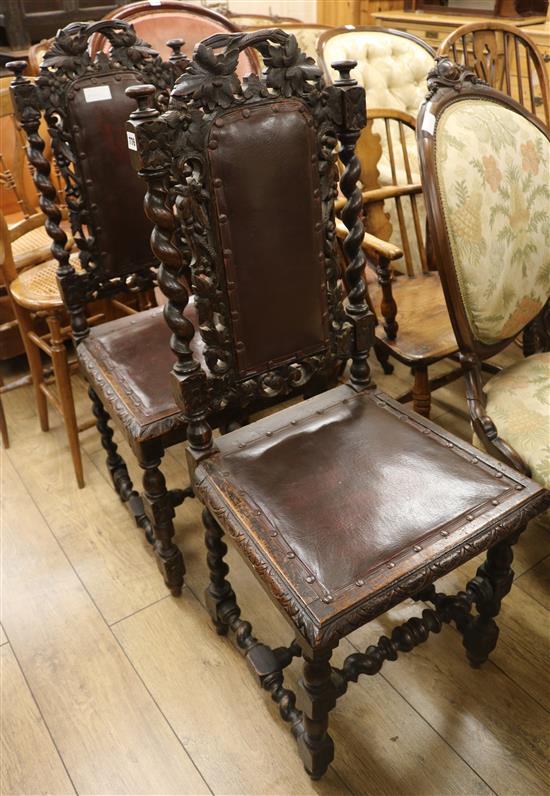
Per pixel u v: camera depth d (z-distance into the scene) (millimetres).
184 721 1340
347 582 963
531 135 1396
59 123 1574
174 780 1242
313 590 958
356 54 2412
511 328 1415
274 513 1079
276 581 987
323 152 1161
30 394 2457
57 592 1643
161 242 1029
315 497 1100
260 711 1350
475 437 1356
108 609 1593
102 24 1497
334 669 1116
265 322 1205
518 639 1454
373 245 1595
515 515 1064
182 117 983
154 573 1688
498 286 1322
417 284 1995
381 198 1866
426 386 1762
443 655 1432
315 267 1229
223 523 1114
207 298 1121
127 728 1334
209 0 4086
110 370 1493
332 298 1280
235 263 1126
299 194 1155
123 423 1365
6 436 2146
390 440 1215
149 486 1425
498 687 1360
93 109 1522
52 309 1753
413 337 1728
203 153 1025
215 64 991
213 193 1060
